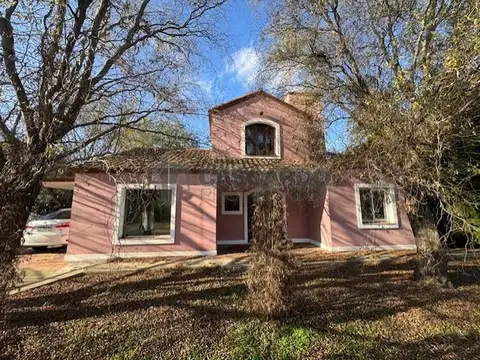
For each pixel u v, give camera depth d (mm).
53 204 17562
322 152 10031
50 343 4820
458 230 6477
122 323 5551
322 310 6184
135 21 6637
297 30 8555
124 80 6328
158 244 11273
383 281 8180
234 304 6449
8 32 4883
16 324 5379
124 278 8508
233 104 14844
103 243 10914
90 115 6344
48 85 4828
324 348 4895
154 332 5254
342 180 11539
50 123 4695
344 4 7992
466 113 5820
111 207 11094
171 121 7410
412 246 13125
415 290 7387
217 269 9469
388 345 5020
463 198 6016
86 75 5523
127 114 6266
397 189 7773
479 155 6371
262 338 5113
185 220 11625
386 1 7219
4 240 4121
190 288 7562
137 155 9766
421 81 5773
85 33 5484
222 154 14312
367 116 6551
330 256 11492
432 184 5988
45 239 11836
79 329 5289
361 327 5547
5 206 4125
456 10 5910
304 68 8898
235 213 14547
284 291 5875
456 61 4941
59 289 7516
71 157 5145
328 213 12781
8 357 4402
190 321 5652
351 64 7996
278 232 5910
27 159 4277
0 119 4535
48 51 4914
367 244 12734
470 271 9016
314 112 9883
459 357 4723
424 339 5207
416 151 5832
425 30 6324
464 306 6449
